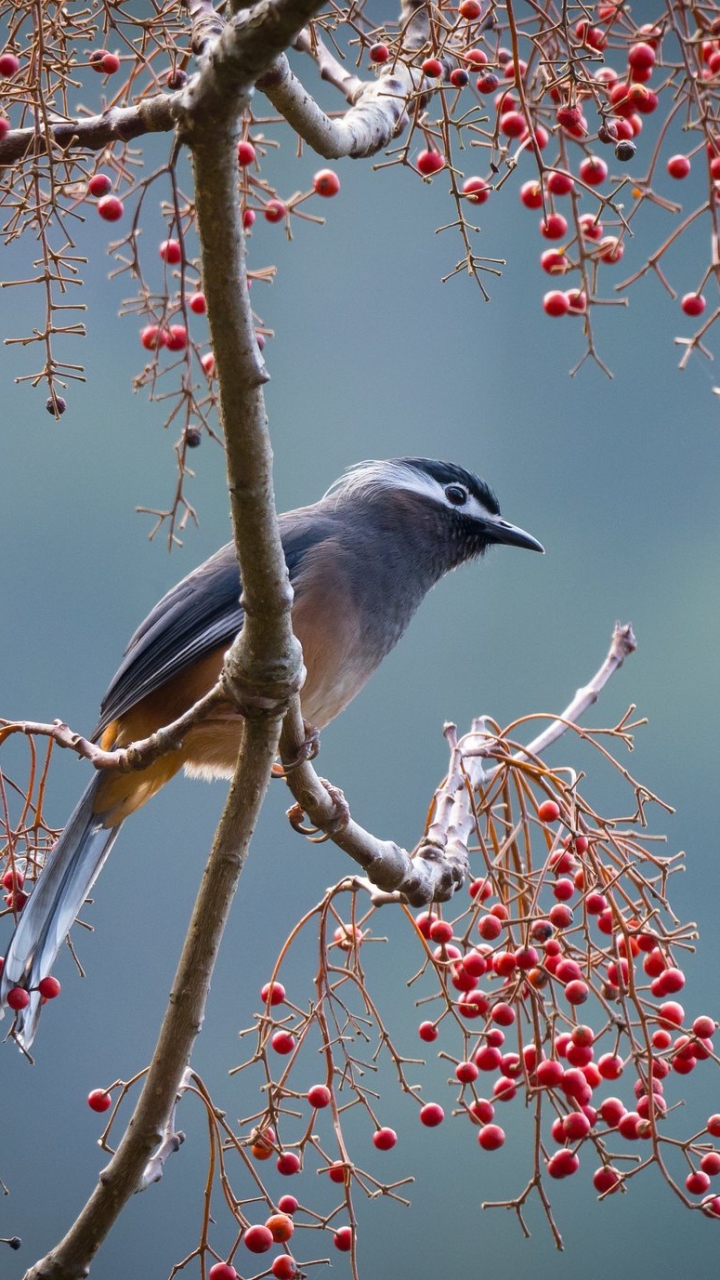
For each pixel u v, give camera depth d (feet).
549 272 25.50
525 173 40.42
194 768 31.60
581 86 25.68
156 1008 61.26
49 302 22.56
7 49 24.45
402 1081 23.68
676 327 72.74
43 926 26.30
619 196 56.70
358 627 33.30
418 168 26.40
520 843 27.76
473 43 25.58
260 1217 56.95
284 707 20.42
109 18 24.39
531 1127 57.67
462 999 24.63
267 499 18.83
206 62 16.17
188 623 31.50
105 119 24.06
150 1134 20.20
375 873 23.94
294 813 27.02
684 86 25.09
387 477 35.53
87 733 66.85
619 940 23.98
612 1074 23.76
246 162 27.37
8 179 25.23
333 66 26.99
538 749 30.01
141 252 67.92
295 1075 59.41
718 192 24.71
